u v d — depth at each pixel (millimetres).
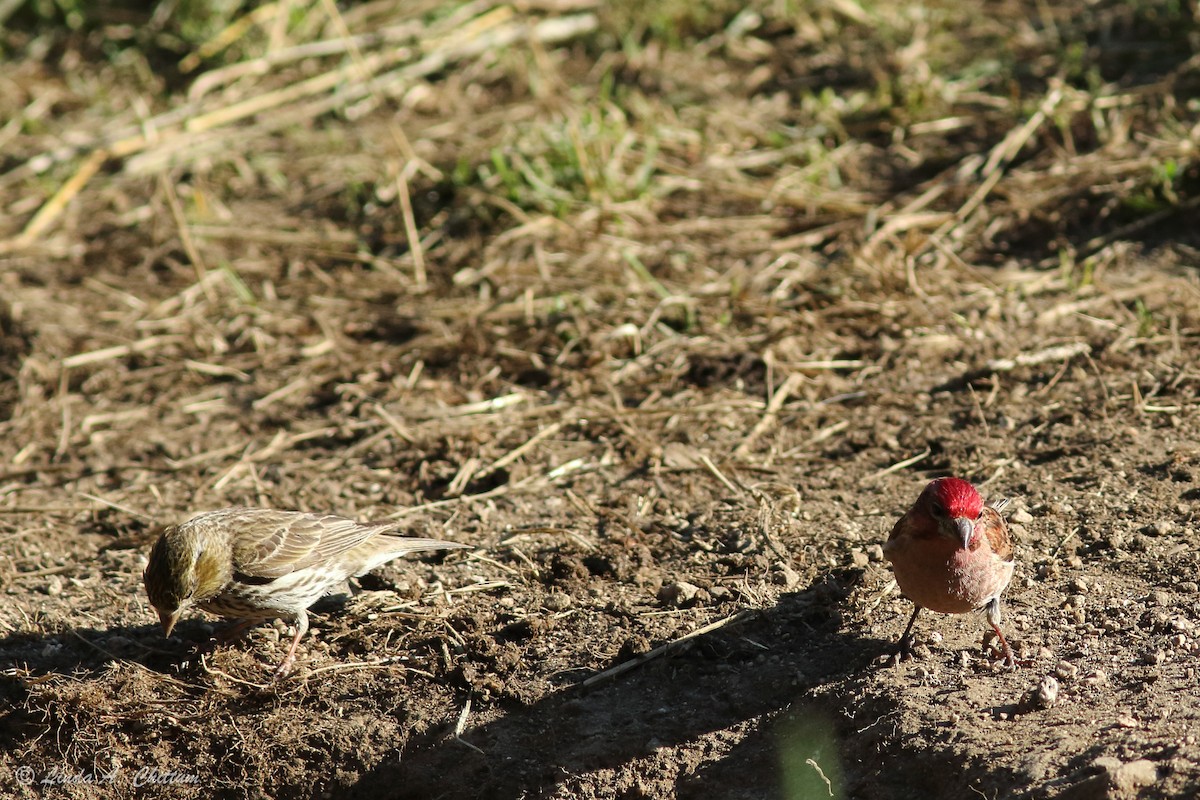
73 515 11594
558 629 9594
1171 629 8375
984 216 15383
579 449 12000
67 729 9195
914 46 19312
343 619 9953
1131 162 15672
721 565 10016
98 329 15000
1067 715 7598
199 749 9070
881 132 17719
